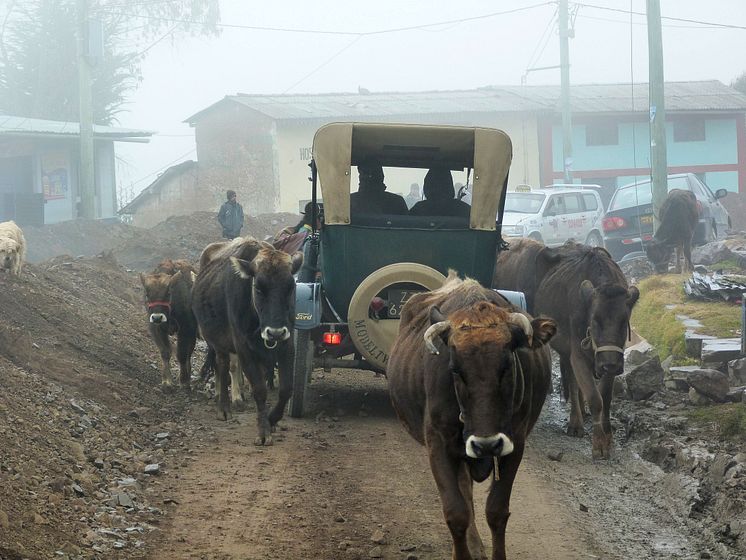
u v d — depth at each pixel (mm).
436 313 6164
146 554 6902
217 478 8953
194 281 12914
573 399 11125
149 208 47094
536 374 6484
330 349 11602
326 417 11711
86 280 18000
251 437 10664
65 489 7738
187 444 10219
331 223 11164
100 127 39281
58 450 8688
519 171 47625
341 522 7770
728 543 7230
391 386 7164
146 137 40062
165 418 11328
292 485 8781
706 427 10039
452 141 11148
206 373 13742
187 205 46781
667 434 9938
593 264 10625
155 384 13125
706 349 12406
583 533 7613
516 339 5734
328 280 11453
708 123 49531
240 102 46125
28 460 8055
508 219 26938
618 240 26016
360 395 12977
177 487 8625
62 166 37875
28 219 36062
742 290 15758
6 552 6199
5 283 13875
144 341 15344
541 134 47656
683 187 26500
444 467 6152
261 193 45969
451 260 11344
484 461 6199
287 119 44625
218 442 10406
